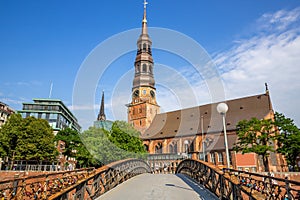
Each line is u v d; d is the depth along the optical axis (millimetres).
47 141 44719
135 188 13492
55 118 71062
